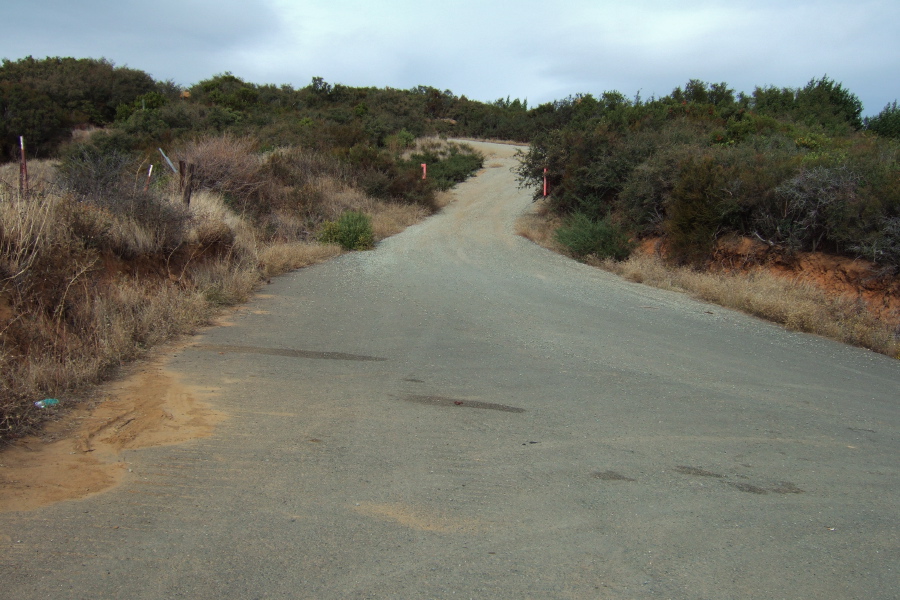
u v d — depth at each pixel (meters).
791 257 15.39
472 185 38.91
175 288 9.76
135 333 7.53
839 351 9.88
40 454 4.44
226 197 19.78
